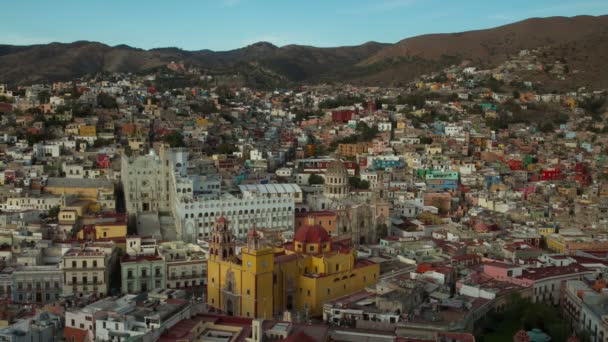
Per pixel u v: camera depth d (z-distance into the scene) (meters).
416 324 181.25
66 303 197.50
